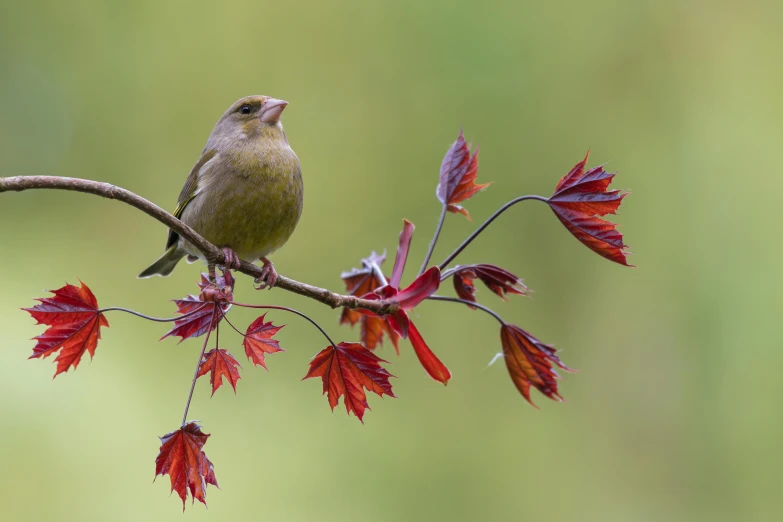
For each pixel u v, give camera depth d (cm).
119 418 1158
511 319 1359
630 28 1412
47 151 1481
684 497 1245
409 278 1393
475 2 1423
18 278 1341
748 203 1298
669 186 1359
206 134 1482
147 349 1290
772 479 1184
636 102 1405
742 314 1254
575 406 1336
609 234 478
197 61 1495
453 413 1290
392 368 1289
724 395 1245
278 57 1488
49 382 1125
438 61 1426
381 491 1190
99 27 1502
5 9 1477
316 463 1188
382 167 1431
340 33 1472
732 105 1355
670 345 1311
